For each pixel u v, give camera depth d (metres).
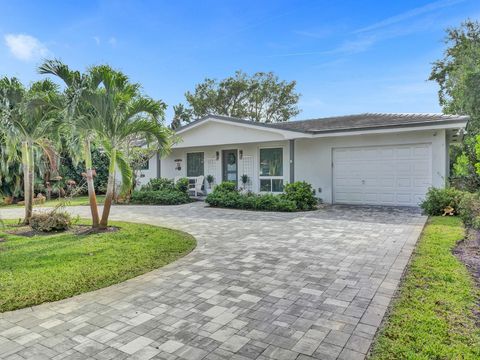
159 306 3.90
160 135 8.75
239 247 6.62
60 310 3.83
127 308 3.86
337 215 10.46
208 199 13.44
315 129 13.09
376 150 12.87
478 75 17.56
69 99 7.48
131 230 8.49
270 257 5.86
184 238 7.50
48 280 4.74
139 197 15.18
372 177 12.98
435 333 3.15
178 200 14.83
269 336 3.18
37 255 6.07
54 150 12.47
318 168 14.02
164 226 9.18
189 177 17.77
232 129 14.84
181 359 2.83
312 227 8.56
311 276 4.84
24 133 9.25
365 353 2.87
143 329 3.35
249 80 35.56
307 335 3.19
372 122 12.79
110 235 7.84
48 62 7.61
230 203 12.74
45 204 15.77
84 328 3.39
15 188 16.59
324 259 5.68
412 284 4.41
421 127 11.02
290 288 4.39
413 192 12.22
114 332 3.30
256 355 2.87
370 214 10.52
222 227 8.84
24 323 3.52
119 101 7.92
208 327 3.37
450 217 9.51
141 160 16.39
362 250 6.21
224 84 35.16
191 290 4.38
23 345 3.07
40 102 8.05
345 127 12.32
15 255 6.08
